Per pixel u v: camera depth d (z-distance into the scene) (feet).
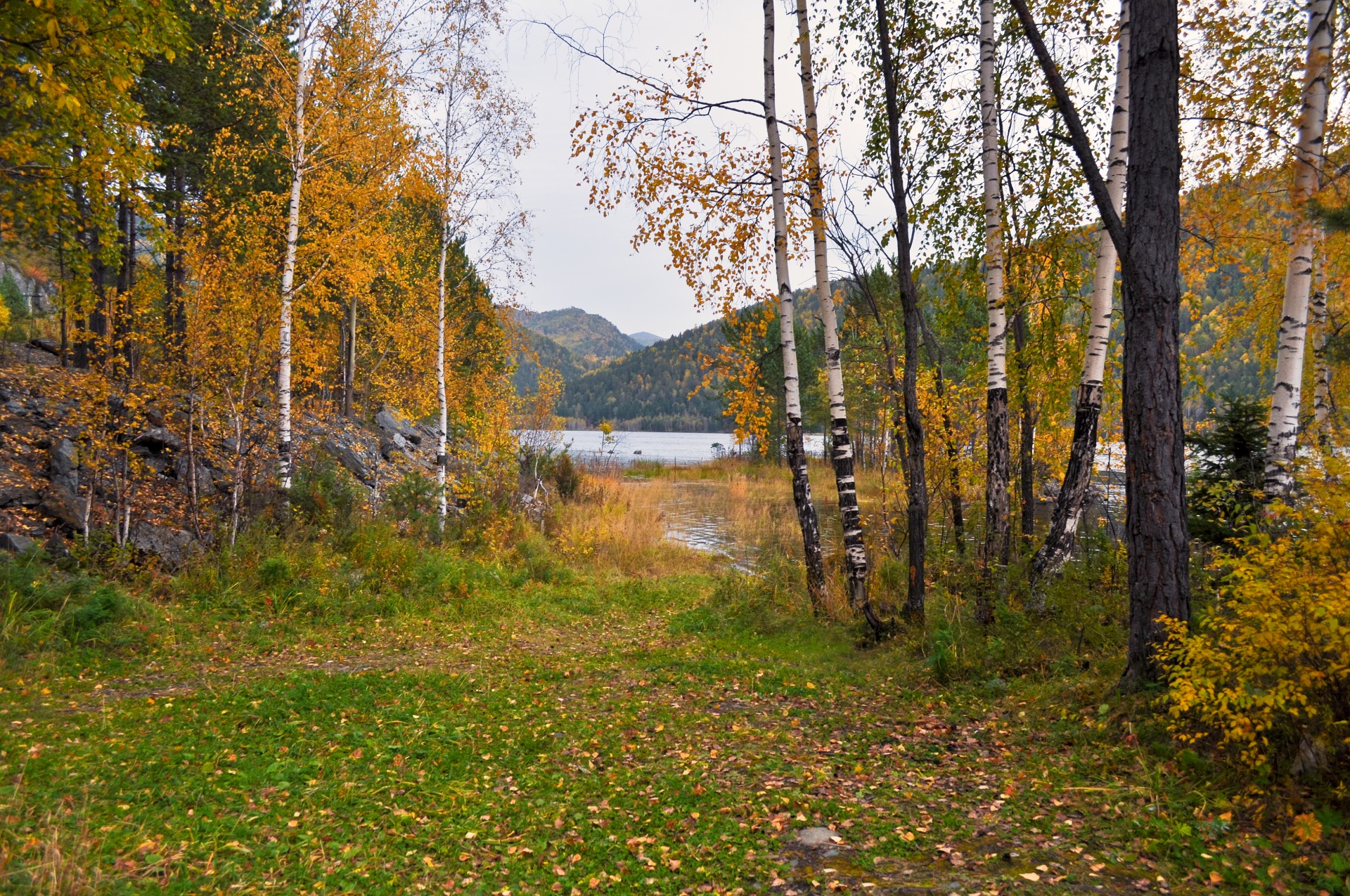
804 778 15.48
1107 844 11.45
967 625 25.68
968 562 27.76
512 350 57.52
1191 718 14.53
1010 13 28.78
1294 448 23.99
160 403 34.35
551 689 23.72
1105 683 18.03
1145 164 16.92
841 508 30.01
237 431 35.86
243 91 40.91
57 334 66.23
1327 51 23.25
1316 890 9.57
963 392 37.06
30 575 24.95
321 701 20.24
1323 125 23.45
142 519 33.81
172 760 15.28
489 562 43.98
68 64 21.94
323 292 40.73
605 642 31.81
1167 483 16.56
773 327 92.48
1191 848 10.90
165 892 10.34
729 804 14.32
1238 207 27.35
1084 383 26.12
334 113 40.40
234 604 29.86
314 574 33.35
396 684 22.50
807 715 20.59
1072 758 15.07
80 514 31.35
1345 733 12.14
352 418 70.79
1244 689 12.75
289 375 40.01
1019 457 35.14
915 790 14.46
